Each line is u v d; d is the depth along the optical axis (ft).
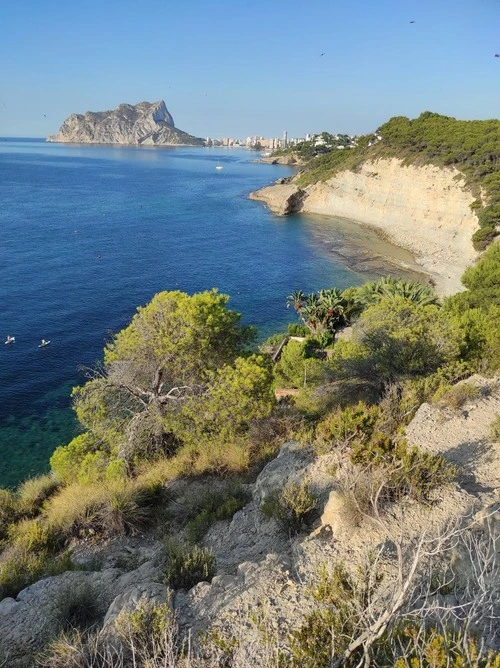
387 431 38.37
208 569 27.45
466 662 14.06
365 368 58.18
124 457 55.62
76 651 20.44
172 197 481.46
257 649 19.16
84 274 226.17
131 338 59.11
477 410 41.78
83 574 31.53
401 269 238.48
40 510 51.98
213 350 60.34
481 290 101.60
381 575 20.02
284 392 80.53
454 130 321.52
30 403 116.06
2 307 178.19
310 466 35.53
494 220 234.58
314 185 400.06
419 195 299.17
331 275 233.35
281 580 23.35
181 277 229.25
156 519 41.42
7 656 23.80
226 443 51.13
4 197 451.12
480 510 25.36
